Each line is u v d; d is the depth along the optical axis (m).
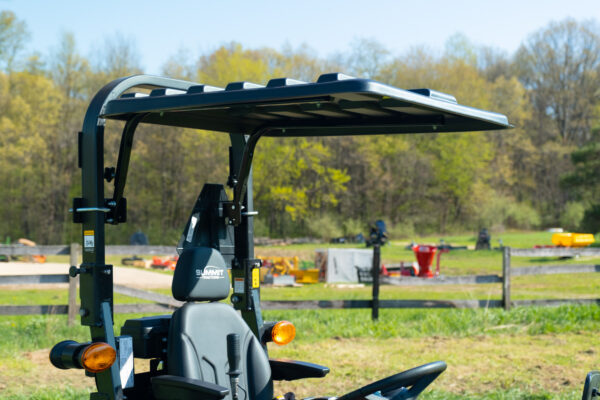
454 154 65.31
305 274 25.47
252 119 4.11
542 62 75.44
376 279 10.70
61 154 56.84
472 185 65.94
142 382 3.68
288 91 2.90
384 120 3.97
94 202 3.55
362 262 25.67
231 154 4.34
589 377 3.31
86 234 3.59
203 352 3.50
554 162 73.19
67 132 56.88
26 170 53.56
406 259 35.75
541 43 75.50
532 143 74.19
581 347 8.67
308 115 3.97
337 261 25.62
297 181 62.31
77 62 57.34
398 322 10.46
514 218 67.81
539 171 74.56
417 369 3.30
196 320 3.55
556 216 71.12
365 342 9.20
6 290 19.27
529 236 58.44
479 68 81.69
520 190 74.88
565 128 74.25
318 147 53.88
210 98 3.11
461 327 10.05
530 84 76.88
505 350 8.51
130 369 3.56
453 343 9.07
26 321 10.81
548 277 23.08
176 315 3.56
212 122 4.07
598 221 39.47
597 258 30.72
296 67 61.62
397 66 64.25
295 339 9.43
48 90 54.94
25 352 8.41
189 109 3.30
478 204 66.69
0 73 54.47
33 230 56.16
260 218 58.50
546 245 46.25
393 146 65.06
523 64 77.44
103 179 3.60
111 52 57.12
